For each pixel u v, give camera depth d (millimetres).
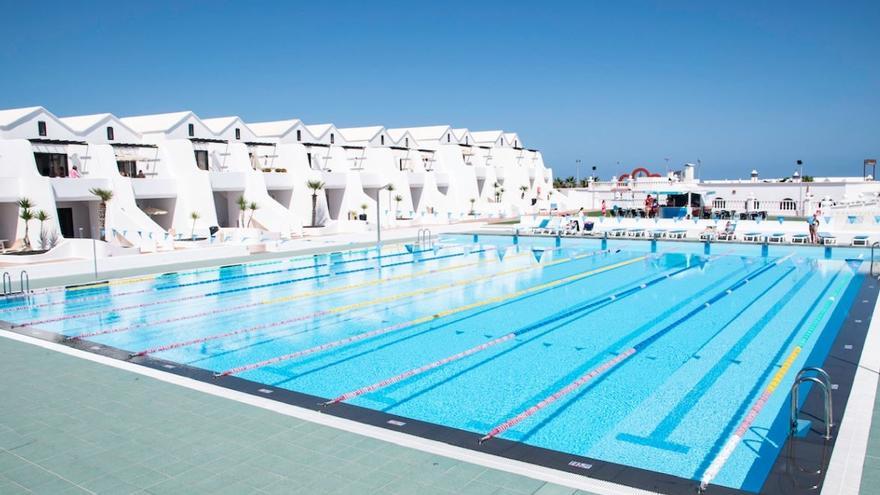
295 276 19891
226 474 6004
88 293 17000
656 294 16547
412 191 43219
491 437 7156
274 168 34406
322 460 6293
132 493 5660
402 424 7531
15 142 23375
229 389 8672
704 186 43469
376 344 11781
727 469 6328
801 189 40531
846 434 6812
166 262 21891
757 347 11227
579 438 7258
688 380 9484
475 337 12266
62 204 25984
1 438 6914
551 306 15172
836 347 10648
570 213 46688
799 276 18750
